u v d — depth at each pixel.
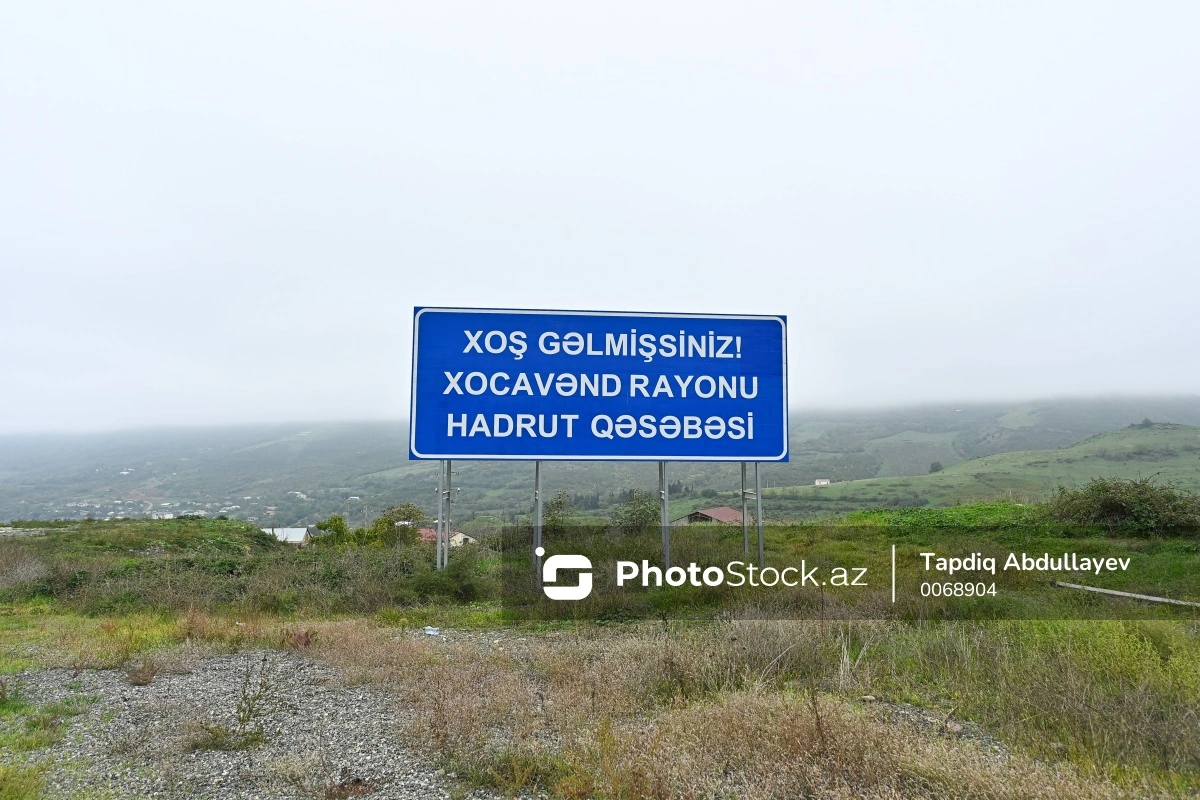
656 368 12.73
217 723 5.64
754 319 12.95
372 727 5.59
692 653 6.92
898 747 4.59
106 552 20.27
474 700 5.99
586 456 12.50
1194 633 7.82
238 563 15.20
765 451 12.76
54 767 4.77
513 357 12.61
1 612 11.97
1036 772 4.22
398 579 12.66
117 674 7.26
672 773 4.32
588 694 6.17
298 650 8.34
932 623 8.66
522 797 4.36
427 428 12.45
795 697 5.74
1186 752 4.57
